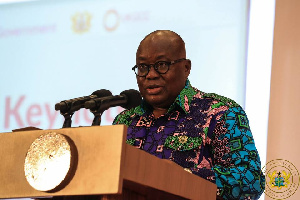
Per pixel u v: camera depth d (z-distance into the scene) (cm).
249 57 612
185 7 649
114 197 271
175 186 294
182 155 410
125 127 265
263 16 616
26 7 729
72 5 706
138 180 269
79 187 264
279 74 604
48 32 711
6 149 287
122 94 349
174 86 426
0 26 733
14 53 721
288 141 591
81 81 684
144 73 425
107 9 687
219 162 408
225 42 624
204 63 627
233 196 378
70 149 268
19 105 704
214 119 417
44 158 272
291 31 608
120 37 675
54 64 700
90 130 269
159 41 425
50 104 692
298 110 595
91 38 688
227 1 632
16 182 280
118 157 261
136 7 673
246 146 406
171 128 424
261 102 602
